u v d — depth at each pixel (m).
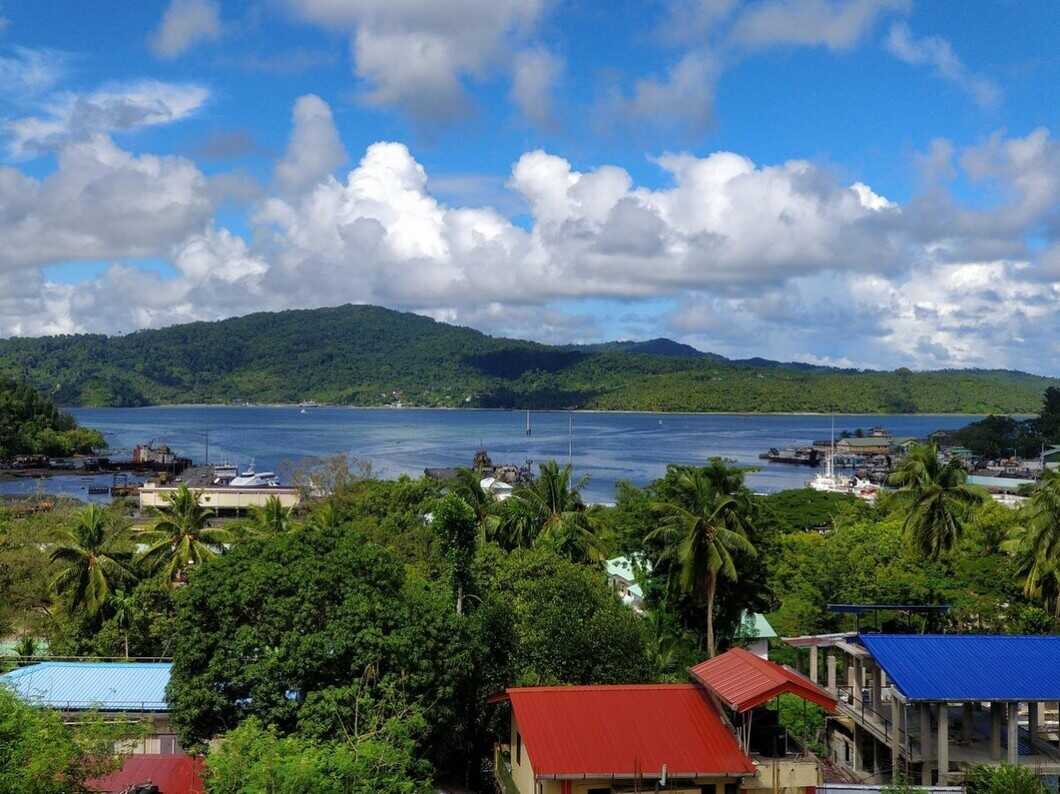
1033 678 40.03
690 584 63.16
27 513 119.88
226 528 88.62
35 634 69.19
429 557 79.44
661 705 35.66
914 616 65.75
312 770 28.36
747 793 33.47
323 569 41.16
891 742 42.09
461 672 40.97
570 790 32.62
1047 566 63.97
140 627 60.50
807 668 60.88
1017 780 35.09
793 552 89.31
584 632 49.53
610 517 91.06
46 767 26.48
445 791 41.78
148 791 38.22
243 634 38.66
